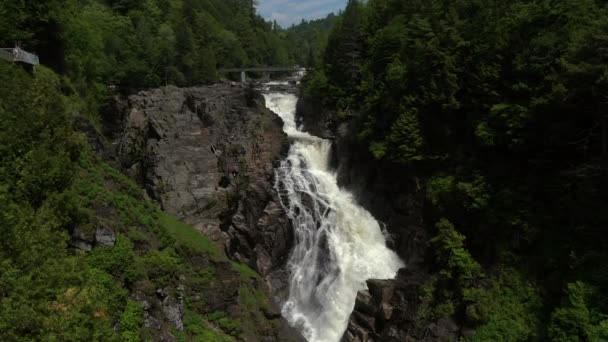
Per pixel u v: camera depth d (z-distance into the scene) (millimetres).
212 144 53969
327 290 43094
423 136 43438
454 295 34688
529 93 34969
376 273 42500
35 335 15688
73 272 18688
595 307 25922
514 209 34219
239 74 101125
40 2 43750
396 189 46500
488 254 35125
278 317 36688
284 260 45344
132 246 26828
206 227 45750
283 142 52562
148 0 99250
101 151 41125
